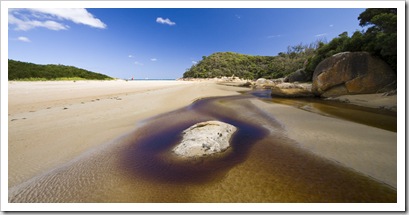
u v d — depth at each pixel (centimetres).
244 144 765
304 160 614
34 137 789
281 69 7025
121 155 673
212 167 581
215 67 11756
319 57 3284
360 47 2298
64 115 1157
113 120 1117
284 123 1040
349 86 1912
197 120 1193
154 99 2009
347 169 545
